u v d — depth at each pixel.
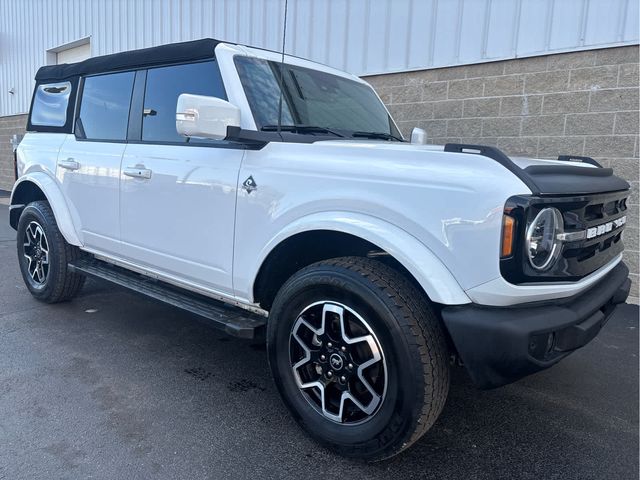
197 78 3.06
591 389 3.18
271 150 2.63
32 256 4.55
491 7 5.41
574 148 5.07
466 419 2.79
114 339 3.74
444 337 2.21
